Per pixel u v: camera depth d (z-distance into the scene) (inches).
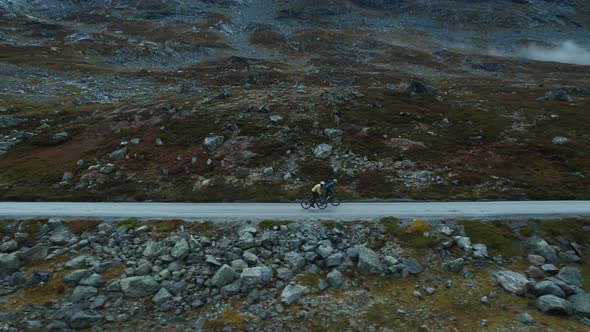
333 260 764.6
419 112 1878.7
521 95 2591.0
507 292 700.7
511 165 1304.1
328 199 1025.5
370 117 1754.4
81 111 2069.4
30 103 2319.1
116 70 3565.5
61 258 791.7
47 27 4874.5
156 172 1311.5
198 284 712.4
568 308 641.0
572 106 2082.9
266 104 1851.6
